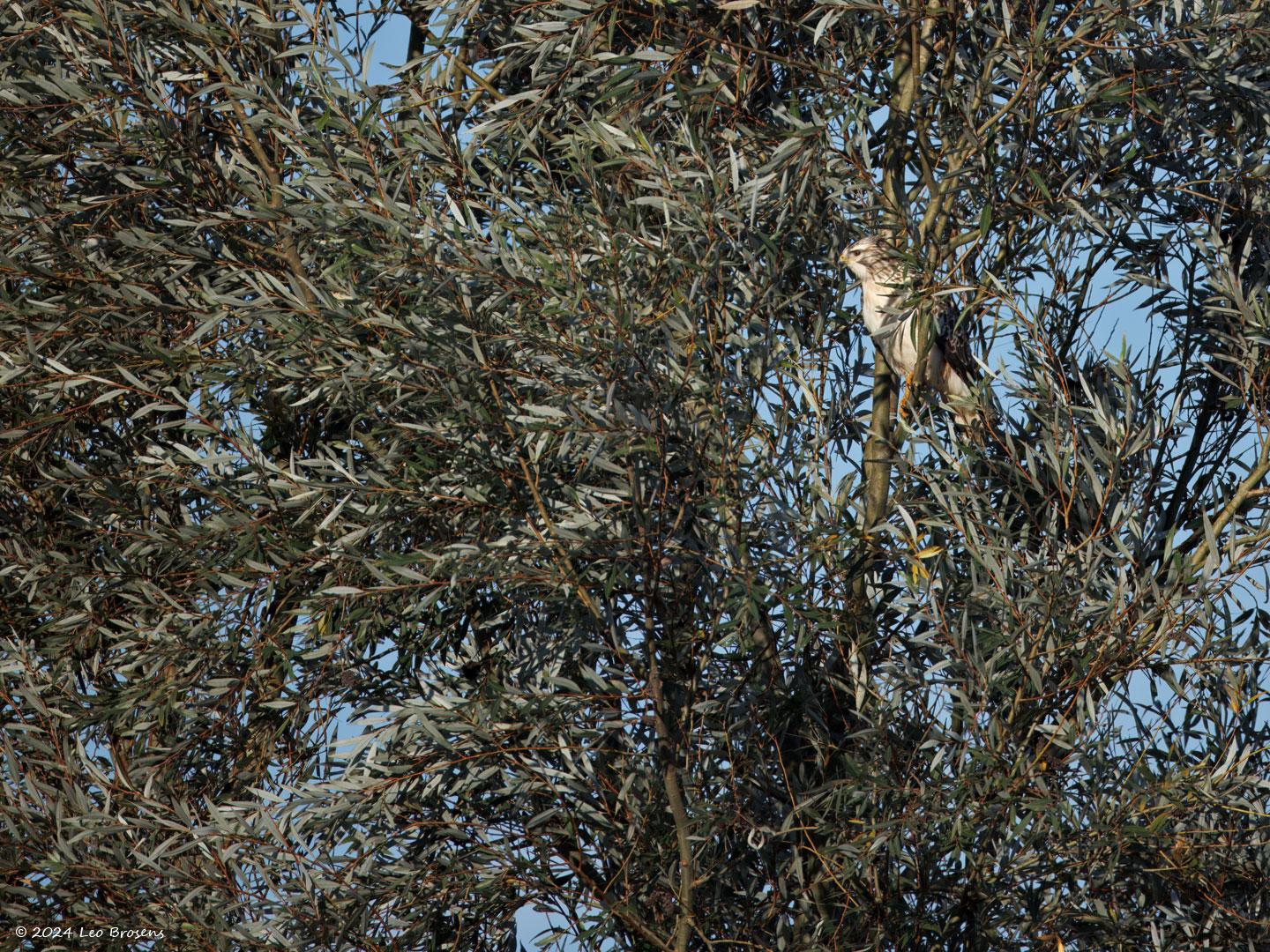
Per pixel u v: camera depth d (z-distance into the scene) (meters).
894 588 11.98
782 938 11.10
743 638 10.92
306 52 11.34
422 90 12.05
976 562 10.84
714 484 11.13
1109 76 12.15
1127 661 10.77
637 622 11.77
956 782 10.70
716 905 11.73
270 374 12.10
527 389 11.14
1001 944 11.10
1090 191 12.39
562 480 11.45
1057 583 10.62
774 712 11.84
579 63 11.90
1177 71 11.98
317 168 11.09
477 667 12.40
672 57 11.51
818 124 11.30
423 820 11.77
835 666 12.17
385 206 10.73
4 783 11.27
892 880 11.24
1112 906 11.16
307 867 11.09
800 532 11.17
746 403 11.20
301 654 11.82
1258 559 10.88
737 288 11.78
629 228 11.28
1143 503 11.52
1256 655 10.47
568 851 12.13
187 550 11.95
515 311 10.88
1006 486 11.98
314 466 11.14
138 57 12.28
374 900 11.28
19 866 11.13
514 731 11.23
